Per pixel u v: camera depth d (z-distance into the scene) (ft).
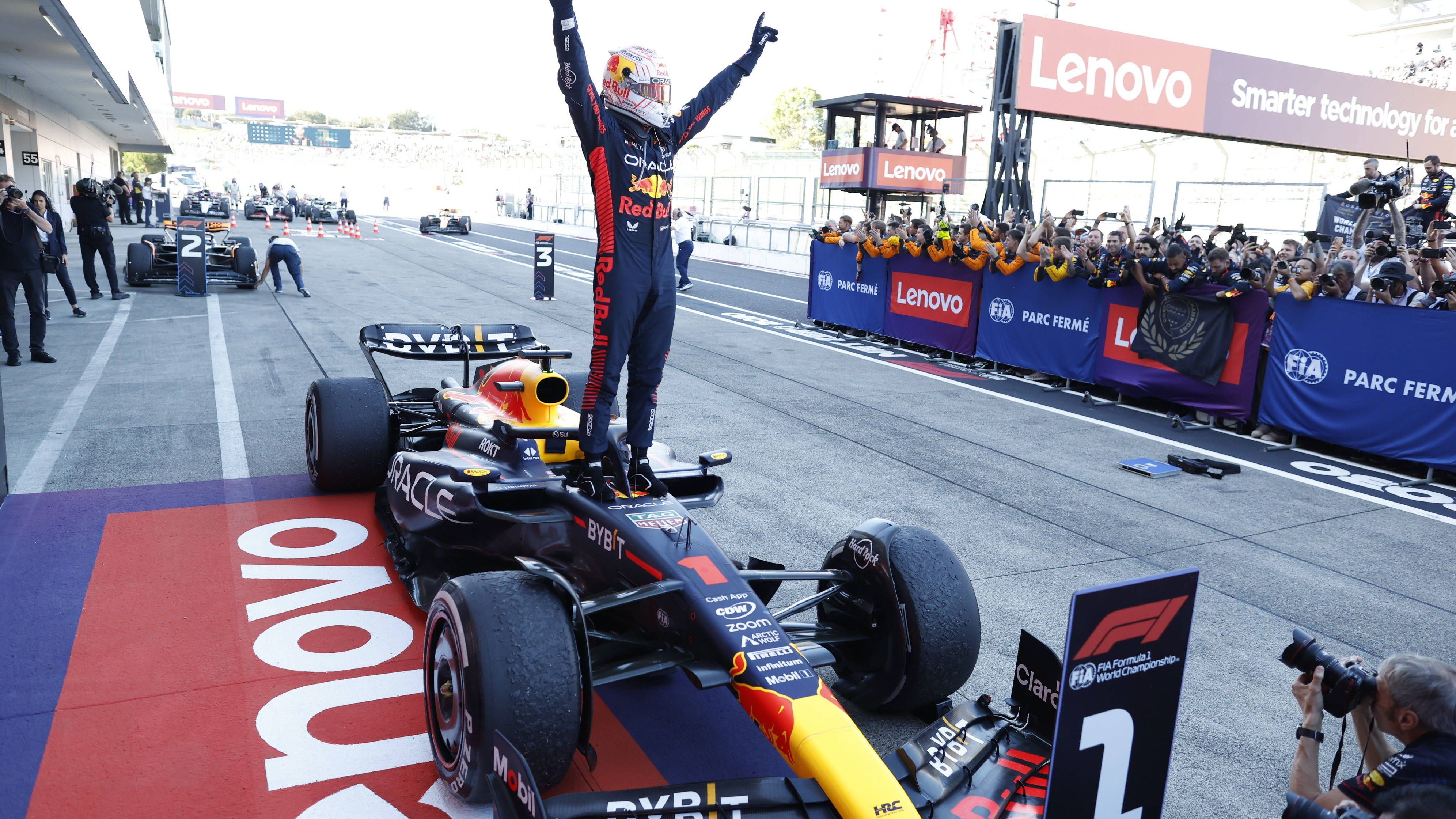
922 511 19.13
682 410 27.14
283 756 9.79
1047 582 15.60
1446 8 126.31
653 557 9.52
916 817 7.00
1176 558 17.13
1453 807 6.40
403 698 11.05
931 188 64.80
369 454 17.42
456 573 13.70
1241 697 12.19
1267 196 75.61
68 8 44.04
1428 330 23.00
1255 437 27.35
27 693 10.73
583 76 9.16
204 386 27.09
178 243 46.50
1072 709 6.66
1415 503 21.56
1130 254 30.42
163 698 10.77
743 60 10.48
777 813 7.47
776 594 14.62
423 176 302.04
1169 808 9.74
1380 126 61.26
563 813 7.22
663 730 10.75
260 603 13.37
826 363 36.42
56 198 92.43
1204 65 53.52
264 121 385.09
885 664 10.61
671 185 9.96
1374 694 7.20
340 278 58.85
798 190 98.07
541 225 146.61
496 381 14.29
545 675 8.32
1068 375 32.81
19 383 26.84
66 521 16.25
